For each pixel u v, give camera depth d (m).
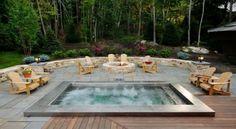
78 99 7.61
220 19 20.06
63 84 8.61
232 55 14.34
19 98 7.18
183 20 21.27
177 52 16.47
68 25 20.56
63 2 24.00
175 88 7.88
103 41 20.67
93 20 22.39
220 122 4.89
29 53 16.27
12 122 5.04
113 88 8.87
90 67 11.83
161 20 21.27
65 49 17.47
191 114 5.21
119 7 23.17
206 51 17.14
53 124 4.80
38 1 19.31
